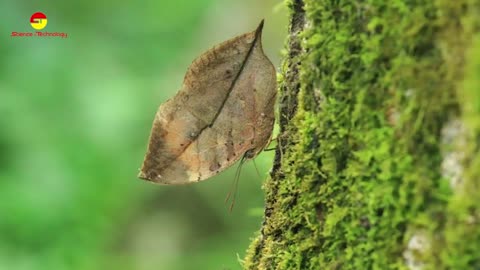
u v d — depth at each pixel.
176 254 1.82
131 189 1.66
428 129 0.81
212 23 1.98
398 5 0.82
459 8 0.80
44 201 1.42
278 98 0.88
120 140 1.55
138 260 1.77
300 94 0.86
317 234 0.85
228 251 1.75
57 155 1.46
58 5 1.61
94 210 1.49
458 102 0.80
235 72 0.88
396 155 0.82
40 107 1.49
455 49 0.80
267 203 0.89
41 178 1.44
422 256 0.81
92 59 1.62
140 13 1.73
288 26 0.89
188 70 0.88
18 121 1.46
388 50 0.82
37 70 1.51
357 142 0.83
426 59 0.81
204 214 1.85
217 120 0.89
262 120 0.89
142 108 1.61
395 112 0.82
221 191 1.81
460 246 0.80
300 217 0.86
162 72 1.74
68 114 1.52
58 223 1.43
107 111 1.55
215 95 0.89
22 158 1.44
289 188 0.87
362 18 0.83
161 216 1.85
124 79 1.63
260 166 1.07
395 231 0.82
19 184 1.41
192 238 1.84
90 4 1.66
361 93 0.83
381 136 0.82
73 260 1.44
